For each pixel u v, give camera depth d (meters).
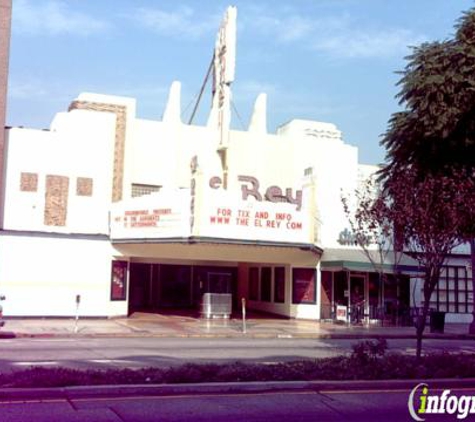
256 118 38.25
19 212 30.92
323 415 10.16
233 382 11.89
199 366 12.87
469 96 16.89
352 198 37.03
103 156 32.84
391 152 18.94
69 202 31.94
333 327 32.09
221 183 34.28
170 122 36.16
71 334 24.92
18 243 30.69
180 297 39.94
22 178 31.12
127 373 12.15
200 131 36.75
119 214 32.41
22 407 10.02
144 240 31.50
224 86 36.59
